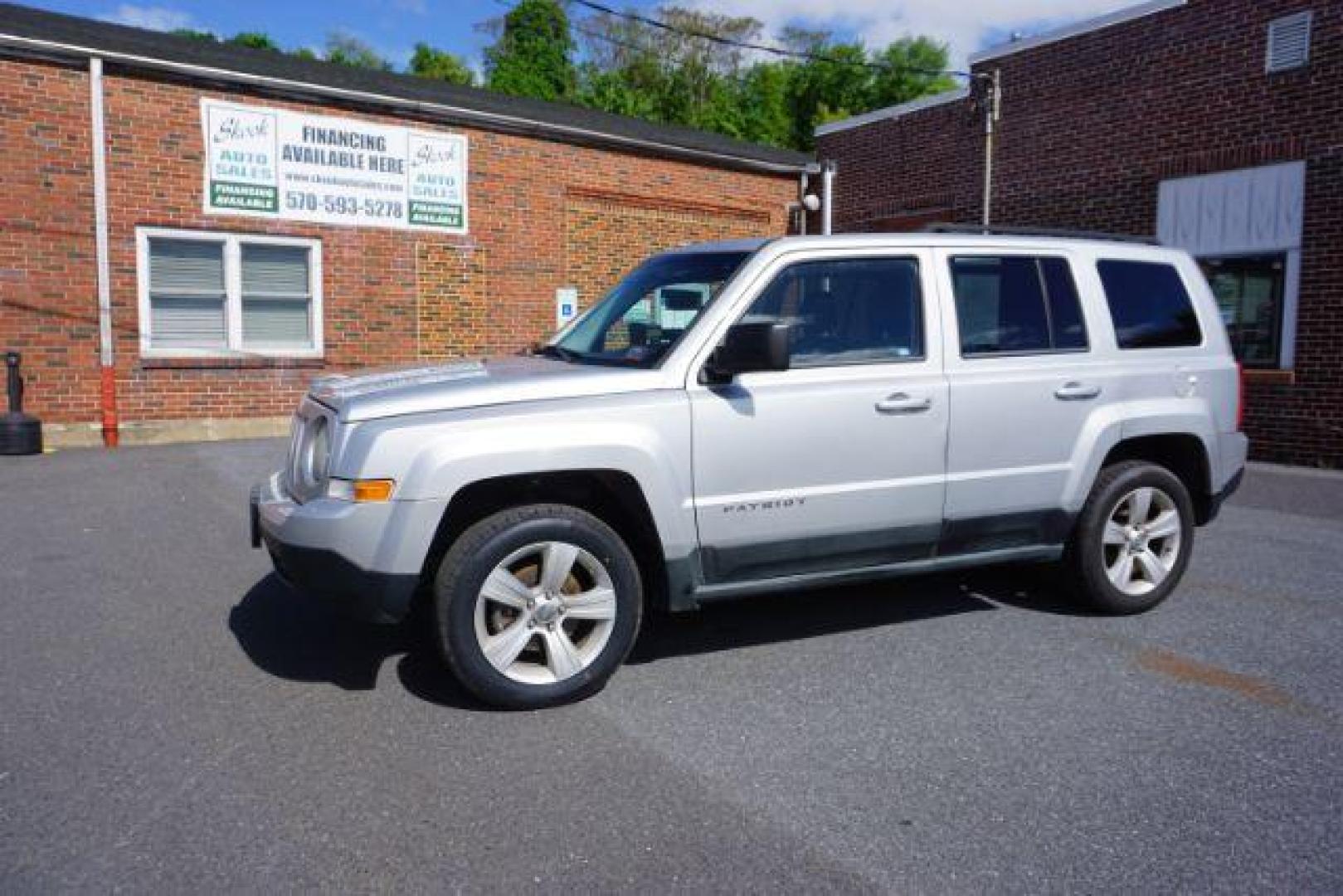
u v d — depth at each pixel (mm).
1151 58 13086
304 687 4227
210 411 12250
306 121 12578
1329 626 5211
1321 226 11453
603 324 5031
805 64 48156
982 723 3918
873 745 3713
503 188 14258
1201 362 5551
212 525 7348
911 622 5238
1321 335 11516
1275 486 10055
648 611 5402
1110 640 4969
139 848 2930
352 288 13133
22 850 2908
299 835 3020
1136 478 5258
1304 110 11539
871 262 4703
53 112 11023
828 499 4449
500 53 51312
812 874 2840
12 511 7746
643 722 3908
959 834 3068
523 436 3898
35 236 11047
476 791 3318
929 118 16250
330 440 3928
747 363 4047
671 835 3047
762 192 17266
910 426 4602
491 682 3920
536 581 4074
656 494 4102
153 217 11703
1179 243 12883
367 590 3787
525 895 2721
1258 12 11922
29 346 11133
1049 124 14391
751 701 4137
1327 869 2889
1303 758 3621
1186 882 2818
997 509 4891
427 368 4664
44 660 4516
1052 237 5340
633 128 16422
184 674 4367
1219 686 4340
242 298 12461
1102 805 3264
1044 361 5027
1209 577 6250
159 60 11562
